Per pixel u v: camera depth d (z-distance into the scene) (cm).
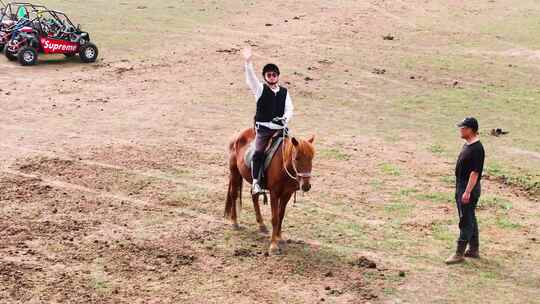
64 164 1491
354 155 1644
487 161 1627
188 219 1227
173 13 3372
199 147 1656
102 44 2742
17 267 1008
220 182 1430
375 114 2031
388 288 992
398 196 1395
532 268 1083
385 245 1153
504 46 2978
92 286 963
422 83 2402
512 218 1295
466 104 2164
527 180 1493
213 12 3422
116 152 1588
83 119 1856
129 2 3619
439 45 2980
